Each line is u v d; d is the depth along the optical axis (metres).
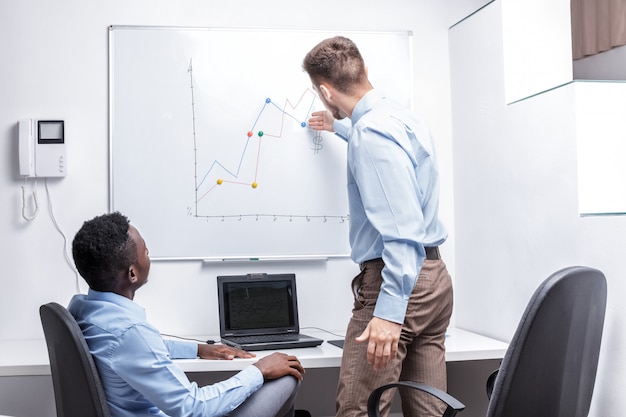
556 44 2.76
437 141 3.22
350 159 2.05
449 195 3.21
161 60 3.03
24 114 2.97
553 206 2.41
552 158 2.42
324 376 3.18
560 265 2.37
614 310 2.12
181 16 3.06
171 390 1.75
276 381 2.10
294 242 3.09
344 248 3.12
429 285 2.05
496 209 2.82
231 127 3.06
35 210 2.96
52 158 2.93
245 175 3.06
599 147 2.29
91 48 3.00
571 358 1.66
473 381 2.97
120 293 1.82
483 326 2.94
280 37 3.10
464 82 3.09
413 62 3.21
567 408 1.71
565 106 2.34
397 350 2.01
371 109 2.14
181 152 3.03
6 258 2.95
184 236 3.02
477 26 2.95
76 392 1.70
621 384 2.10
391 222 1.92
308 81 3.11
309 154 3.10
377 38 3.17
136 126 3.01
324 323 3.11
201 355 2.42
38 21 2.98
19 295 2.95
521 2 2.75
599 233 2.18
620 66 3.39
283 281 2.90
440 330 2.17
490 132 2.87
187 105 3.03
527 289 2.58
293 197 3.09
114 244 1.76
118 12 3.02
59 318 1.67
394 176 1.94
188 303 3.02
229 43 3.06
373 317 1.93
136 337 1.73
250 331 2.80
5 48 2.97
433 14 3.23
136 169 3.00
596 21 3.48
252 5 3.10
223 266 3.05
